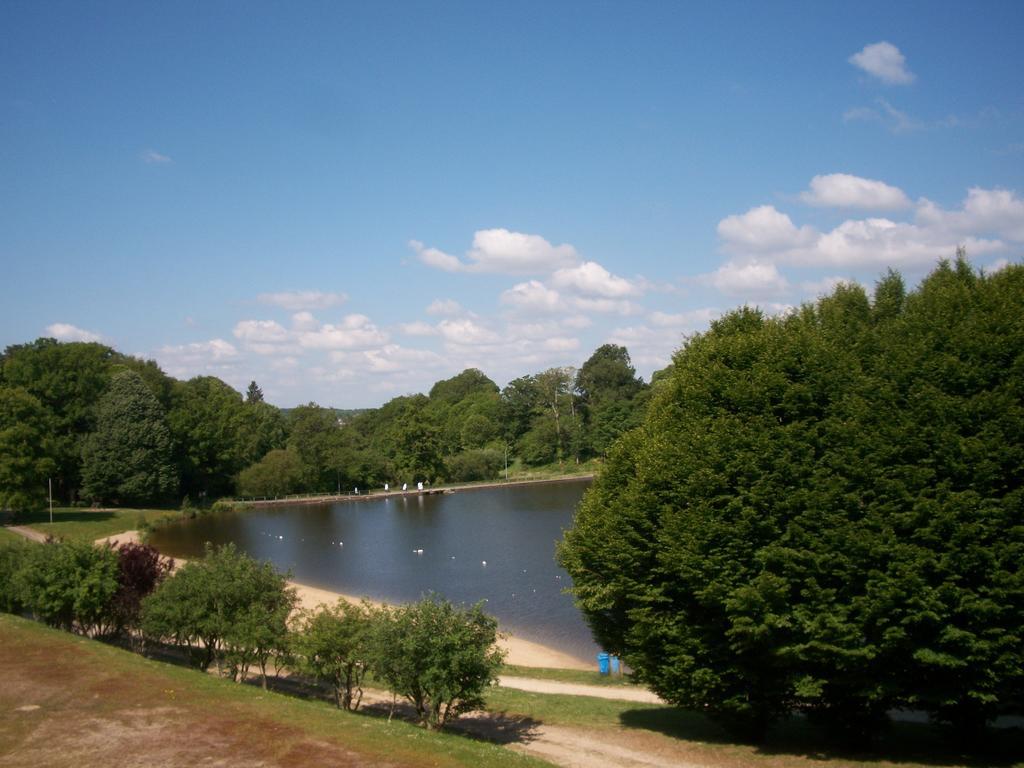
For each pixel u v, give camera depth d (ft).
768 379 76.84
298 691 106.83
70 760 58.34
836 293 86.38
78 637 103.81
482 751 64.95
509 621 165.48
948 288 76.23
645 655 80.12
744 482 74.23
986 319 70.49
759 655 73.31
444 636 80.94
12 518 312.29
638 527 80.43
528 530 307.99
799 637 69.97
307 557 261.44
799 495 71.00
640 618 77.71
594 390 551.59
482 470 517.14
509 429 566.36
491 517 353.92
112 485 359.05
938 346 72.43
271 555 266.36
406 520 356.59
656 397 93.25
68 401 370.73
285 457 451.12
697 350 86.84
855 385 74.69
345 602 96.68
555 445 542.16
